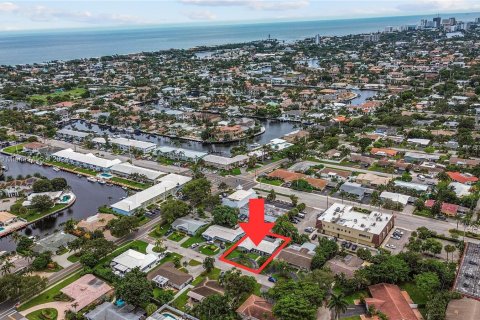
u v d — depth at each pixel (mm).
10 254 178250
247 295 146875
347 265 159250
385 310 132125
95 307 142000
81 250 176500
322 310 138750
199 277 159500
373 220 189125
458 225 194500
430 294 137875
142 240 190250
